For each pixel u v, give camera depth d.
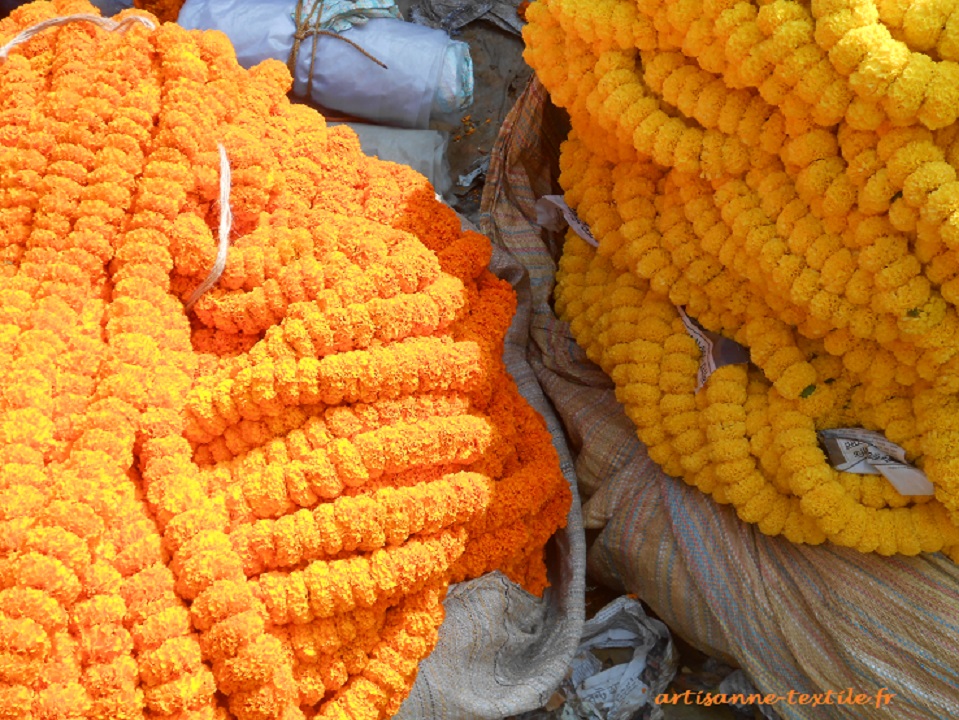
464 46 1.91
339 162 1.66
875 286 1.47
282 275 1.54
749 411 1.61
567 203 1.76
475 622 1.57
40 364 1.45
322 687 1.47
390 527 1.48
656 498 1.69
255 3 1.86
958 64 1.40
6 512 1.37
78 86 1.55
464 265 1.66
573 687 1.70
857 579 1.58
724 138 1.53
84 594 1.38
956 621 1.54
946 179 1.41
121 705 1.36
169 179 1.53
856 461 1.56
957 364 1.48
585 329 1.75
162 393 1.48
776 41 1.43
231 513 1.47
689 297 1.62
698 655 1.76
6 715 1.32
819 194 1.48
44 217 1.52
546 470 1.62
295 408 1.52
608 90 1.56
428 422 1.53
